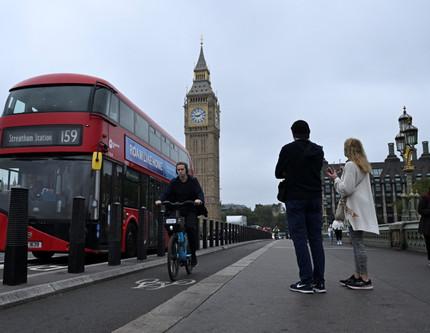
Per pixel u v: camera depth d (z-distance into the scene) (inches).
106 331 172.2
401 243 736.3
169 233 322.7
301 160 246.2
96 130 443.5
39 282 260.1
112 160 472.4
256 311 199.9
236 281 296.0
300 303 216.7
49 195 428.8
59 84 457.4
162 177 662.5
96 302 230.5
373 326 172.2
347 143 264.2
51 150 434.3
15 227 250.1
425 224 425.4
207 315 193.0
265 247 874.1
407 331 165.0
